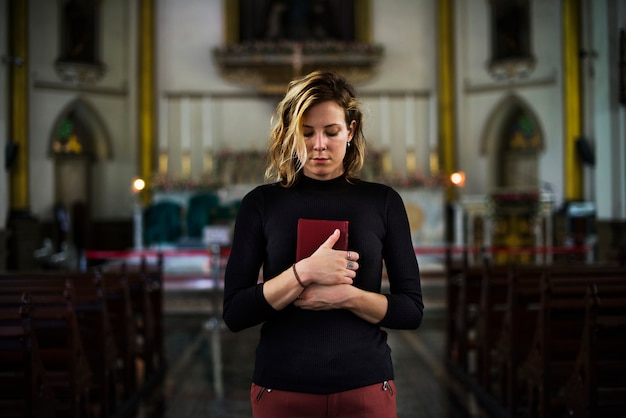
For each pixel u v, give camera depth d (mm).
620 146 9328
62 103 14602
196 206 14070
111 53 15359
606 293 4266
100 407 4609
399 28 16266
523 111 15633
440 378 6137
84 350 4602
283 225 1976
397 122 16203
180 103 16016
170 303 9953
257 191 2057
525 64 15062
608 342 3686
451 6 15898
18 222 12680
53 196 14555
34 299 4062
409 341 7824
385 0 16266
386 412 1917
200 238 13953
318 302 1849
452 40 15906
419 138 16203
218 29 16094
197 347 7625
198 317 9398
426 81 16234
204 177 14461
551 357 4367
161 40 16031
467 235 13867
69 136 15266
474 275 6094
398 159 16188
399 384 5934
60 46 14594
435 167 15719
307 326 1899
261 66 15398
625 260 6156
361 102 2102
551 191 13641
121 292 5277
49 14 14430
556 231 13914
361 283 1950
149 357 6121
